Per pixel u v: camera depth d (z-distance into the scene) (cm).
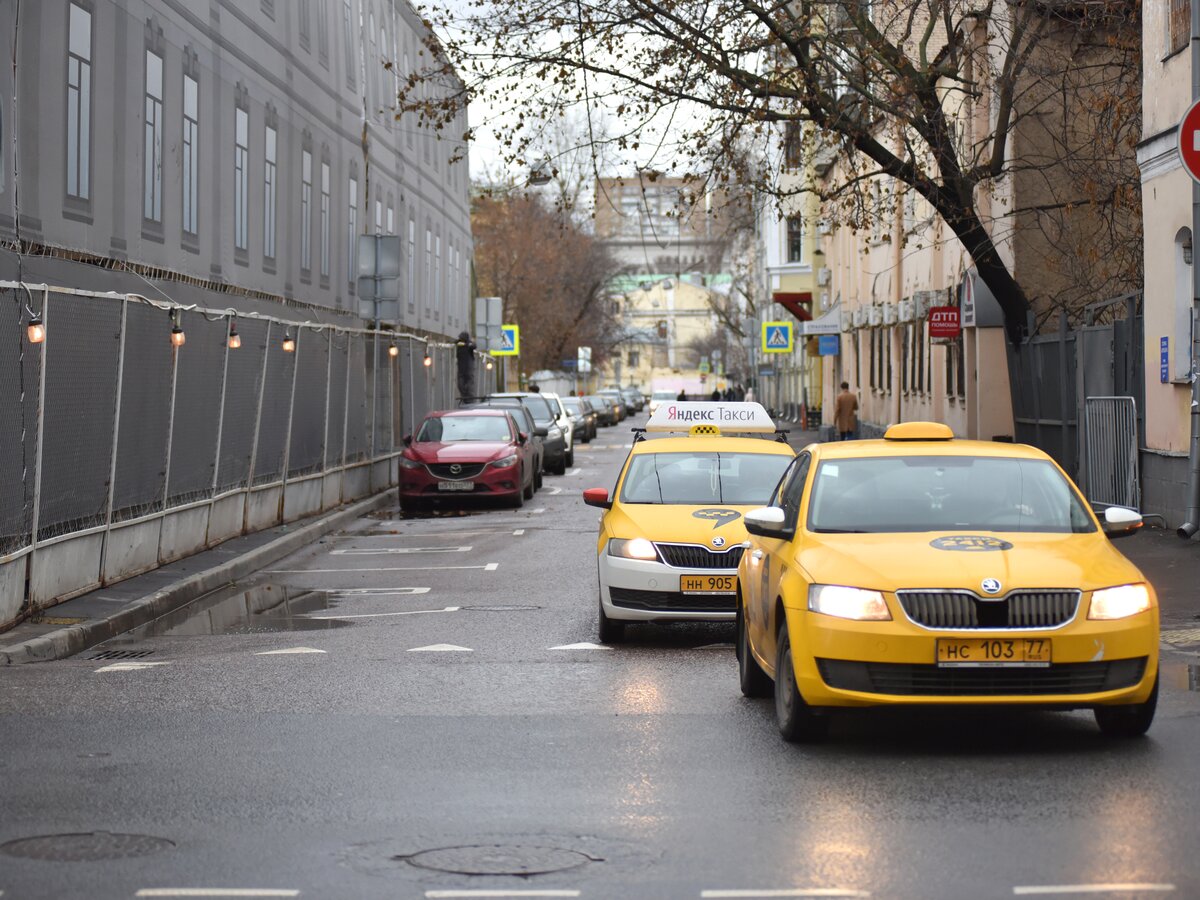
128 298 1662
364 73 3584
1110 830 659
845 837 654
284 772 793
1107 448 2159
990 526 909
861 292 5103
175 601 1633
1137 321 2066
